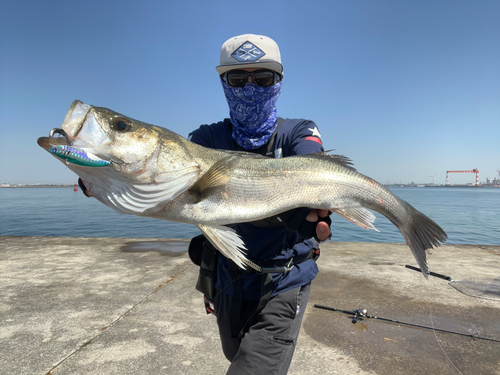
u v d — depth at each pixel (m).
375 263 5.24
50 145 1.35
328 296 3.85
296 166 1.63
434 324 3.12
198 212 1.51
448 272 4.68
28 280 4.46
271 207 1.57
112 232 13.12
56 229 14.12
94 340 2.85
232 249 1.49
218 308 1.70
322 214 1.57
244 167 1.58
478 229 14.67
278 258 1.55
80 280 4.45
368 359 2.57
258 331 1.47
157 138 1.46
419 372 2.39
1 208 26.62
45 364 2.48
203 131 1.88
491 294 3.62
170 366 2.48
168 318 3.29
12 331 3.00
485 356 2.58
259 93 1.68
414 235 1.86
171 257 5.68
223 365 2.50
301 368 2.46
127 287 4.17
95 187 1.44
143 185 1.44
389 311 3.43
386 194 1.77
